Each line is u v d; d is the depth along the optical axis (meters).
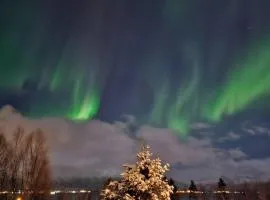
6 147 42.28
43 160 43.94
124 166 19.20
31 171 42.75
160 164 19.11
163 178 19.28
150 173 18.86
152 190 18.75
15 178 42.12
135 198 18.56
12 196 41.47
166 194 18.73
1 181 41.41
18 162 42.69
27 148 43.50
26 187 42.22
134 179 18.44
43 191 43.22
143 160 19.11
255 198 93.06
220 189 98.69
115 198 18.69
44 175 43.69
